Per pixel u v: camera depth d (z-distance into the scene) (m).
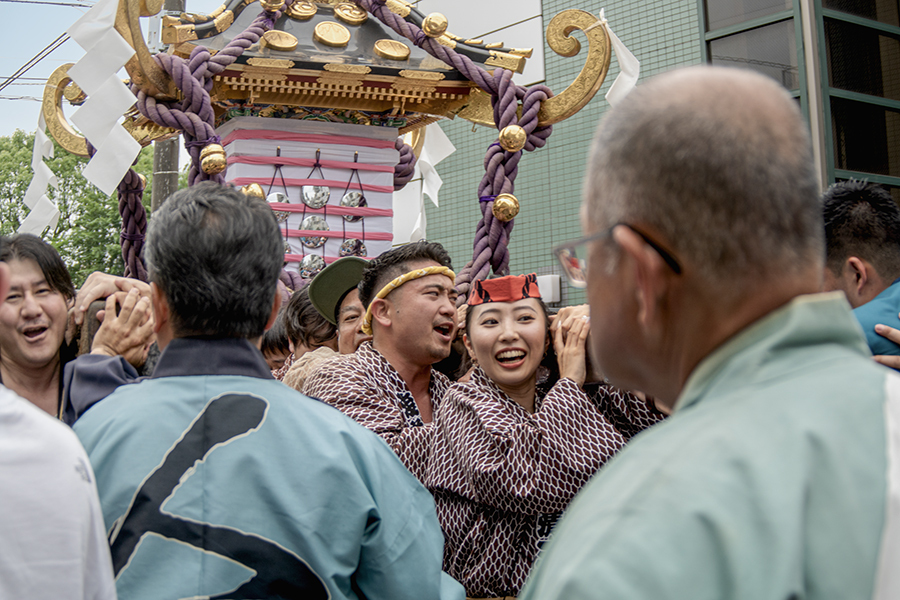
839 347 0.74
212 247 1.35
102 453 1.26
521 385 2.16
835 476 0.63
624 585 0.59
